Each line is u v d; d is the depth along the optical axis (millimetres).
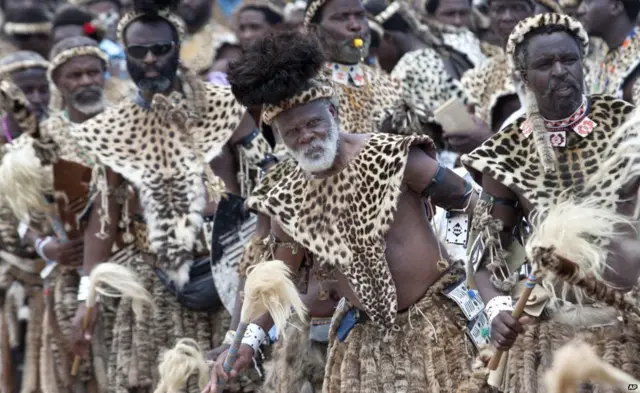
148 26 14766
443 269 11938
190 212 14719
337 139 11766
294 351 13164
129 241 14883
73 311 15156
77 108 16188
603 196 11180
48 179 15047
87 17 19234
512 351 11484
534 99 11445
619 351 11008
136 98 15102
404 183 11891
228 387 14164
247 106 11914
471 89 17812
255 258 12750
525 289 10781
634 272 11164
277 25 19875
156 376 14539
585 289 10633
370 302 11859
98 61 16234
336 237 11898
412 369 11758
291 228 11984
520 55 11422
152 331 14602
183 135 14898
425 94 17938
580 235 10719
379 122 15469
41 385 15109
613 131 11359
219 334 14664
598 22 16328
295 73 11477
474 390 11586
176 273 14570
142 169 14789
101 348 14875
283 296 11234
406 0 19703
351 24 15961
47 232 15398
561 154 11422
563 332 11312
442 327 11844
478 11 20875
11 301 15516
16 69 16844
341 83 15984
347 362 11984
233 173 15227
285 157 14883
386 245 11867
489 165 11484
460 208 11914
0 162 16328
